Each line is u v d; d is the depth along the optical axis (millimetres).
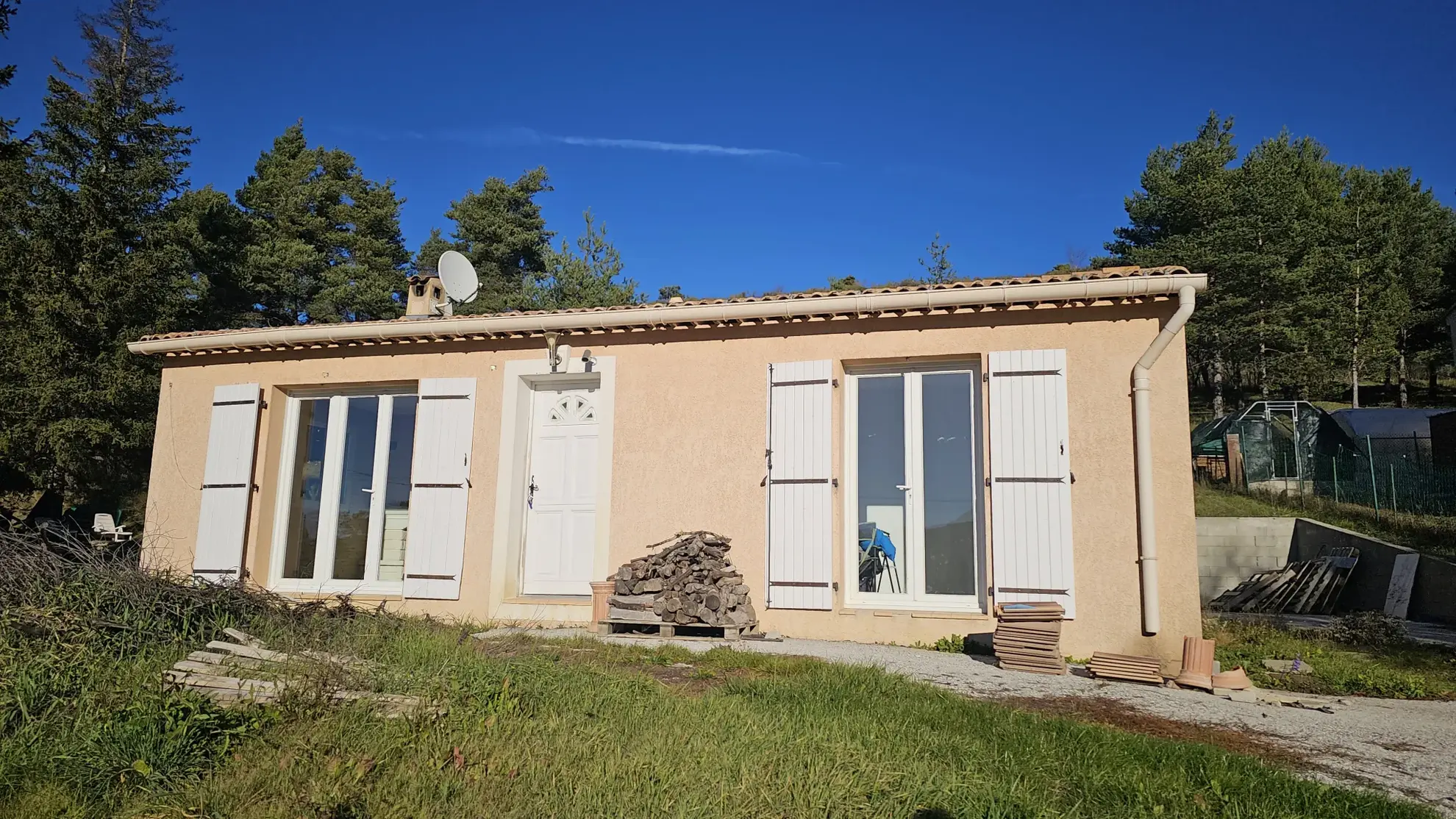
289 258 28250
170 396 10398
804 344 8586
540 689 4738
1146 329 7699
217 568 9609
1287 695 6453
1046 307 7902
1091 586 7453
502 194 32062
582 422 9406
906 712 4922
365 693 4457
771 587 8219
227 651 4969
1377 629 9117
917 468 8367
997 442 7836
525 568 9250
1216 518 16594
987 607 7770
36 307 19500
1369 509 16766
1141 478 7406
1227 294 31578
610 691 4867
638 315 8789
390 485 9812
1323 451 20938
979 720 4840
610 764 3686
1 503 19906
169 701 3914
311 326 9727
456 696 4430
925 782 3723
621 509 8812
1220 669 7074
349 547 9820
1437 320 37812
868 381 8664
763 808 3369
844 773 3748
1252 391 37000
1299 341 31188
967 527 8148
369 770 3576
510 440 9234
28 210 20188
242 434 9859
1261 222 31672
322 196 31312
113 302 20250
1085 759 4250
